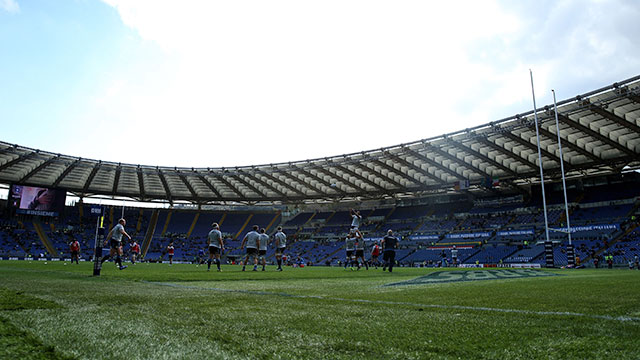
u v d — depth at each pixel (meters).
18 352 1.41
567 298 3.45
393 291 4.30
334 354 1.57
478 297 3.57
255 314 2.46
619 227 37.28
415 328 2.06
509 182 45.03
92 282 5.11
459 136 35.41
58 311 2.37
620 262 32.88
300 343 1.73
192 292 3.89
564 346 1.66
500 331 1.97
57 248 46.84
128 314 2.35
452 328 2.06
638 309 2.72
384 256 13.48
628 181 42.41
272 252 54.56
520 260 37.81
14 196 44.25
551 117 29.81
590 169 40.88
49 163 43.88
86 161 45.44
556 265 35.28
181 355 1.50
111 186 51.31
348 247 18.50
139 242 53.16
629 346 1.65
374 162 42.56
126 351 1.52
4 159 40.53
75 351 1.50
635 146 31.66
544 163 37.38
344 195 52.28
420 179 45.75
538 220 43.59
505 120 31.98
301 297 3.54
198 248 54.09
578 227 39.25
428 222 51.78
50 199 46.41
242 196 55.72
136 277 6.84
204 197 55.66
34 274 6.96
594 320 2.27
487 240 44.06
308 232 58.16
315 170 47.00
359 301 3.23
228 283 5.69
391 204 58.09
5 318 2.05
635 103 26.72
